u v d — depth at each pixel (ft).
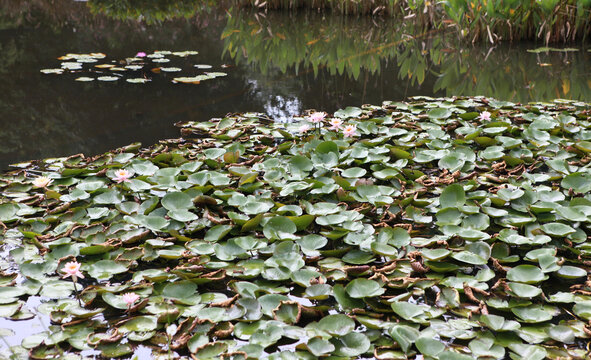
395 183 9.08
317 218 7.71
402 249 7.30
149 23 24.52
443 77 17.03
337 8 26.84
